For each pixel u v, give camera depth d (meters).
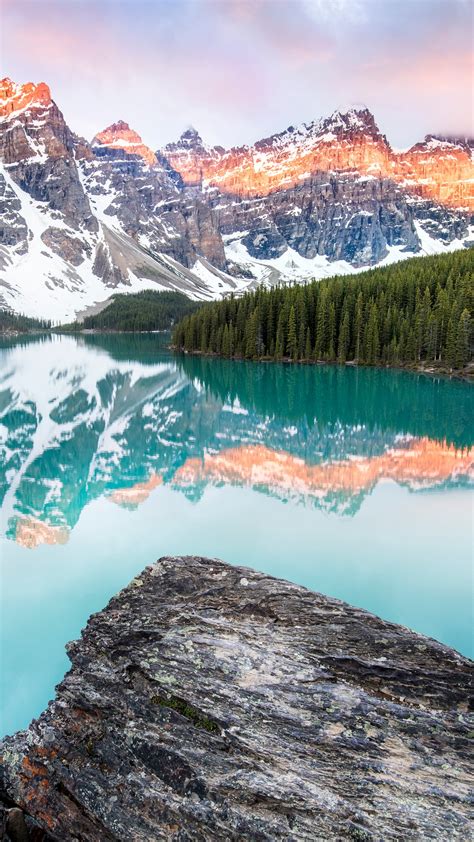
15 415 55.31
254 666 9.30
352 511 26.86
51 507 27.62
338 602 11.19
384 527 24.41
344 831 6.50
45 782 7.92
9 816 7.45
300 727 8.05
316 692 8.70
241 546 22.14
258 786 7.15
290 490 31.00
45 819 7.57
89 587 18.09
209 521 25.31
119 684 9.23
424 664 9.28
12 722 11.16
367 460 38.72
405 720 8.12
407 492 30.59
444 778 7.16
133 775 7.69
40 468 36.34
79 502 28.72
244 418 56.47
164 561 13.08
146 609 11.26
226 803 7.02
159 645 10.00
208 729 8.18
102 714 8.73
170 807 7.14
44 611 16.17
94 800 7.50
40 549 21.89
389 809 6.72
